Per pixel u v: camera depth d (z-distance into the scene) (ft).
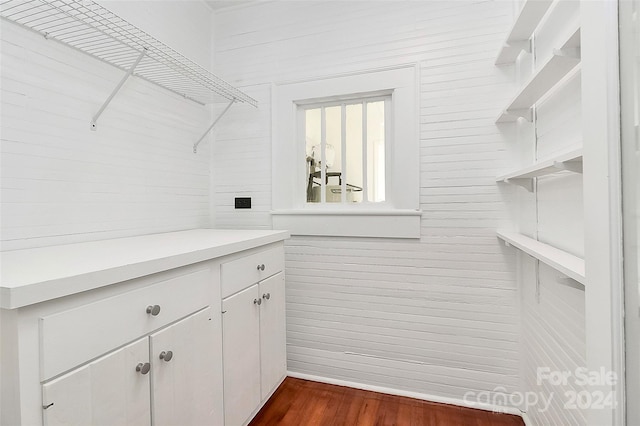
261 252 5.42
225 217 7.44
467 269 5.92
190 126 6.89
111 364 2.89
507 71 5.64
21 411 2.27
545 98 4.55
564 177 3.89
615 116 2.07
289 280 6.99
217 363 4.30
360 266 6.53
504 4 5.65
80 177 4.67
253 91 7.19
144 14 5.65
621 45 2.03
